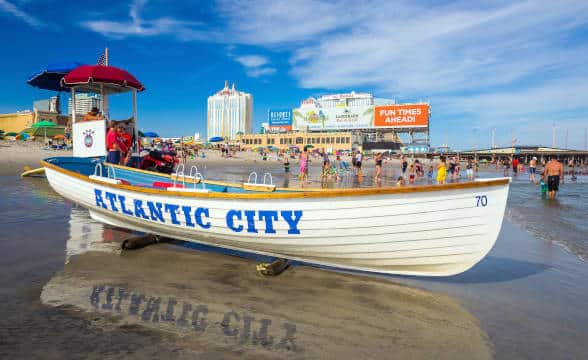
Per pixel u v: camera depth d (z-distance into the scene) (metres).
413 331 3.02
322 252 4.26
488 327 3.12
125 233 6.14
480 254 3.77
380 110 96.44
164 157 7.66
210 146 74.88
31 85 9.42
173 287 3.82
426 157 92.31
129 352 2.56
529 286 4.11
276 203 4.12
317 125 103.62
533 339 2.93
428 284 4.17
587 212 9.40
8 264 4.34
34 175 15.61
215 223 4.57
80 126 7.95
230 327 2.99
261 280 4.14
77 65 8.73
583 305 3.59
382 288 4.00
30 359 2.44
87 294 3.56
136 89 8.62
